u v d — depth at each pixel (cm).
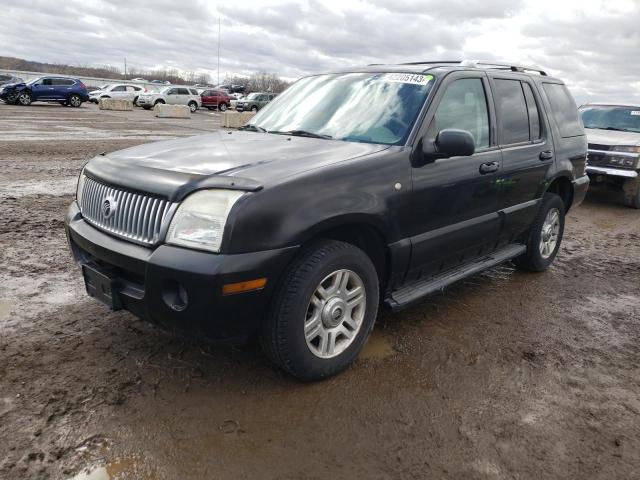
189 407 280
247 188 265
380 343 366
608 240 709
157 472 234
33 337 346
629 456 261
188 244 264
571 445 267
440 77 382
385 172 324
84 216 333
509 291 486
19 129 1753
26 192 798
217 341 277
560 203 535
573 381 330
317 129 387
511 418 288
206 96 4334
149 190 281
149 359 325
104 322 372
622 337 400
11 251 520
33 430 255
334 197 293
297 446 256
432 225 364
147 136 1744
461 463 251
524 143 464
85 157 1203
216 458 245
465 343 373
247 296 265
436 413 288
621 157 905
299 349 291
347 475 239
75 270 477
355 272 314
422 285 380
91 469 233
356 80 415
